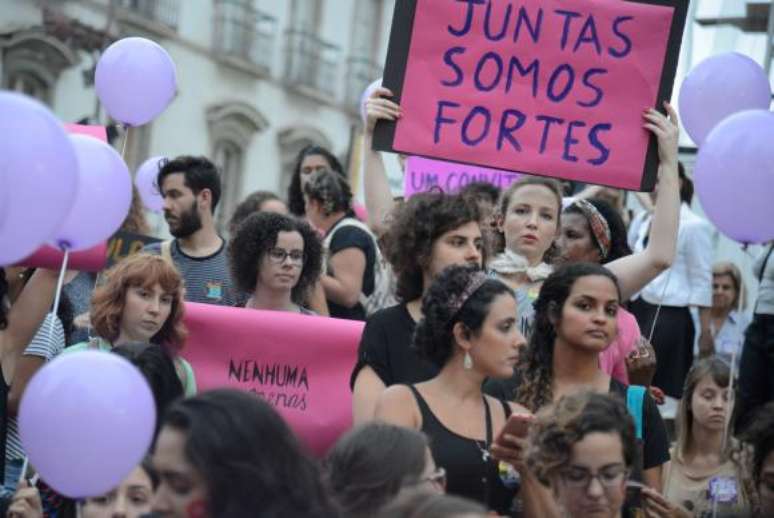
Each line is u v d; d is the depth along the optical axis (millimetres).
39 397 6996
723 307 15383
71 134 9195
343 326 10438
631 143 10164
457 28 10227
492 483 8172
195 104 42125
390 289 12453
